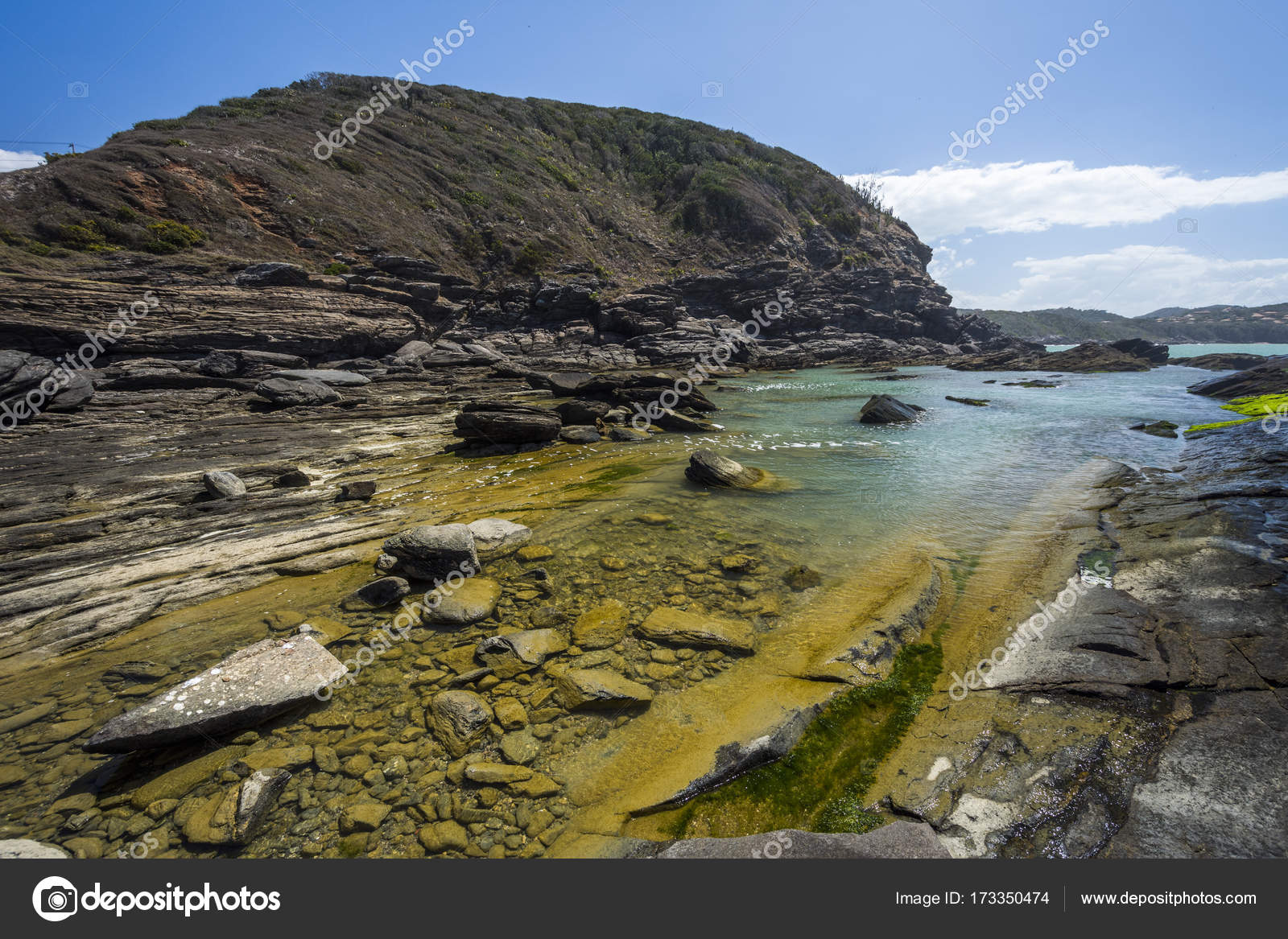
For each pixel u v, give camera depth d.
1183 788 3.82
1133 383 36.53
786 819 3.94
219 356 26.53
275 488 12.45
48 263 30.52
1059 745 4.31
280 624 6.59
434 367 36.47
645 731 4.68
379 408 24.08
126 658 5.99
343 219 48.44
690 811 3.96
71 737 4.78
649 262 71.62
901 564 7.99
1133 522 9.03
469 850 3.60
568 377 28.11
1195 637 5.56
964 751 4.38
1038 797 3.86
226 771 4.27
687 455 15.65
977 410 24.48
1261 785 3.79
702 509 10.50
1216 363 47.72
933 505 10.73
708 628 6.22
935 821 3.76
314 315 32.97
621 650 5.88
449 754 4.43
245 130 53.97
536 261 57.44
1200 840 3.46
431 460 15.27
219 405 22.80
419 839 3.68
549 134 89.88
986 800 3.89
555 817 3.86
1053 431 18.83
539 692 5.19
